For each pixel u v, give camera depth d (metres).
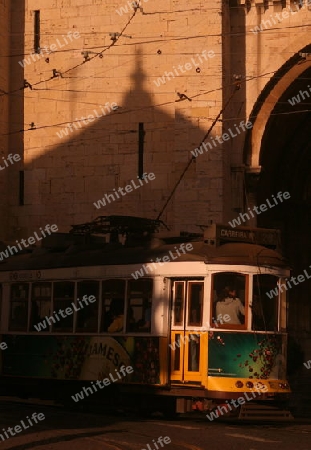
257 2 38.97
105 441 19.23
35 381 28.89
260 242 26.66
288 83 39.00
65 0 41.78
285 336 25.59
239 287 24.86
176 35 38.78
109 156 40.88
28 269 29.44
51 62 42.00
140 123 40.50
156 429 21.64
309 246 49.81
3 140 42.12
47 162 41.94
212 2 38.38
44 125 42.03
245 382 24.28
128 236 27.81
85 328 27.34
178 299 25.20
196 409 24.62
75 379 27.44
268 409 24.73
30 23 42.38
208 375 24.16
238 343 24.48
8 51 42.56
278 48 38.97
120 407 26.66
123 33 40.81
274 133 42.34
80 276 27.64
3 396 31.77
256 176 39.16
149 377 25.31
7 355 29.83
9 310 29.98
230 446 18.67
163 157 40.03
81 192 41.28
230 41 39.34
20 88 42.41
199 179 38.19
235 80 38.97
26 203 42.16
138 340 25.73
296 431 21.89
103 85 41.12
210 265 24.59
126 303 26.23
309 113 44.09
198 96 38.44
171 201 39.72
